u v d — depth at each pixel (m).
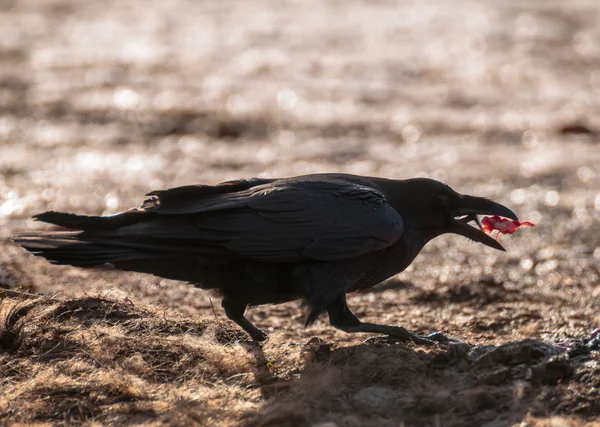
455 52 40.03
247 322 8.91
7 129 24.61
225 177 19.94
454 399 7.20
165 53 39.44
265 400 7.47
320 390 7.44
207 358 8.27
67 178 19.41
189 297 11.27
